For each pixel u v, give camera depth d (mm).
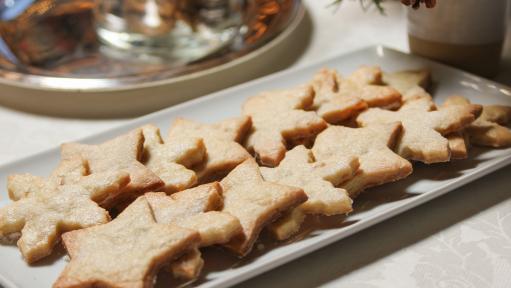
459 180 603
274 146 627
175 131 656
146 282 520
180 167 609
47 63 806
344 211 572
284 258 550
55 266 565
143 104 749
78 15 886
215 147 630
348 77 719
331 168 592
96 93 738
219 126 654
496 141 636
